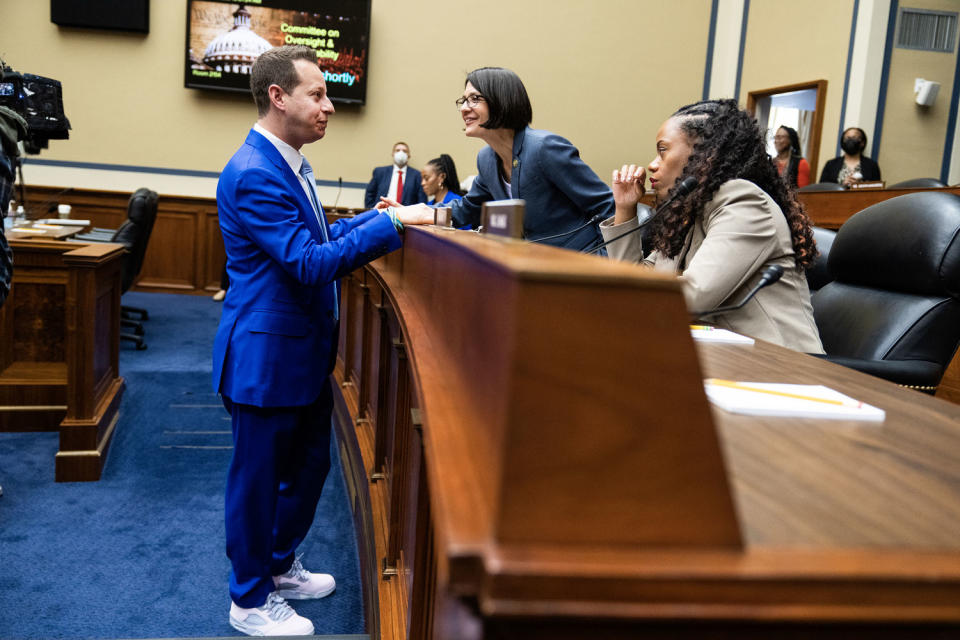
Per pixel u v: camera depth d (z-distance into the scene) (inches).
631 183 77.0
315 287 67.2
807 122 272.5
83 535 98.9
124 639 76.2
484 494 21.5
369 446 100.3
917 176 261.4
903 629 20.3
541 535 19.7
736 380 43.1
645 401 20.5
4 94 131.3
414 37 298.2
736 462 28.3
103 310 128.2
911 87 255.4
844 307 82.9
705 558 20.0
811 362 51.6
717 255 66.2
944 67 256.2
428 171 206.8
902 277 76.5
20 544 95.2
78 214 286.2
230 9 282.8
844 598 19.6
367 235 67.1
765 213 67.9
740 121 70.6
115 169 289.1
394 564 68.0
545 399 20.1
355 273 127.8
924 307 73.4
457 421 27.7
